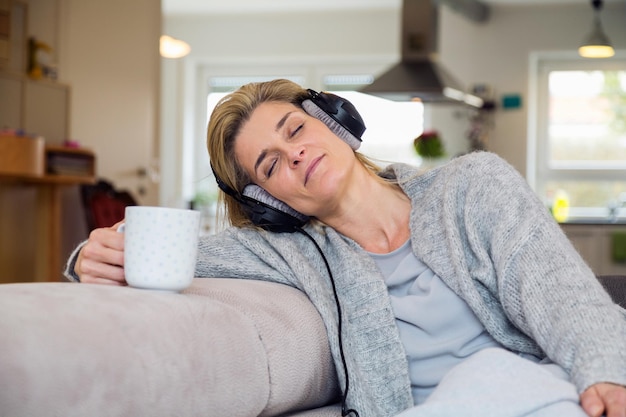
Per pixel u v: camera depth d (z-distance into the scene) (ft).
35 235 17.93
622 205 26.17
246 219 5.14
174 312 3.13
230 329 3.37
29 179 17.22
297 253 4.71
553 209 24.97
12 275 17.35
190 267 3.56
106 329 2.78
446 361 4.42
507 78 26.43
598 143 26.81
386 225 4.88
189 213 3.52
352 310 4.52
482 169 4.57
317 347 4.06
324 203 4.80
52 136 18.01
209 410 3.09
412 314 4.44
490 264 4.25
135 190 20.89
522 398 3.05
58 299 2.85
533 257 3.97
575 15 26.11
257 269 4.73
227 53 28.96
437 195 4.70
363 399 4.18
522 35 26.35
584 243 21.29
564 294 3.71
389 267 4.77
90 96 19.56
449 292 4.43
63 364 2.56
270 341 3.64
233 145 4.93
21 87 17.22
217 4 27.50
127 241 3.53
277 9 28.04
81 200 18.47
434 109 26.91
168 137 29.43
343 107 4.87
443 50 26.81
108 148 20.01
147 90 21.20
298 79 29.37
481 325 4.41
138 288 3.52
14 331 2.53
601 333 3.43
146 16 21.16
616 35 25.94
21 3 17.47
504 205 4.32
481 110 26.35
